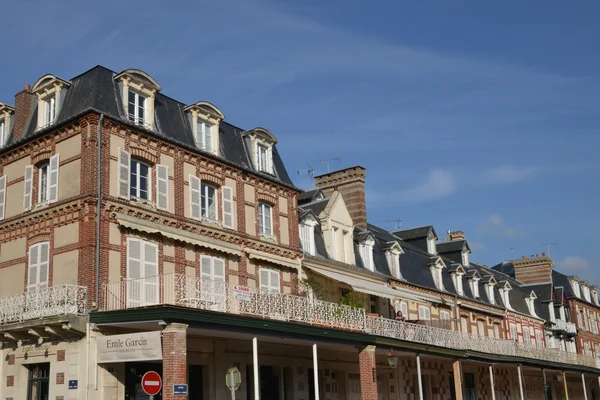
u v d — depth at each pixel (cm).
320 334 2255
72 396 1859
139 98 2252
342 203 3183
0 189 2311
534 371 4653
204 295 1972
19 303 2012
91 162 2017
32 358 2009
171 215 2216
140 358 1789
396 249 3519
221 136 2547
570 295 6041
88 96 2112
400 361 3297
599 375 4847
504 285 4788
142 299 2044
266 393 2488
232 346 2317
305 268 2788
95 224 1988
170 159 2278
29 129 2277
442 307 3834
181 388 1722
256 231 2580
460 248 4562
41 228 2123
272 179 2697
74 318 1858
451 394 3747
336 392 2852
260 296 2139
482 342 3403
